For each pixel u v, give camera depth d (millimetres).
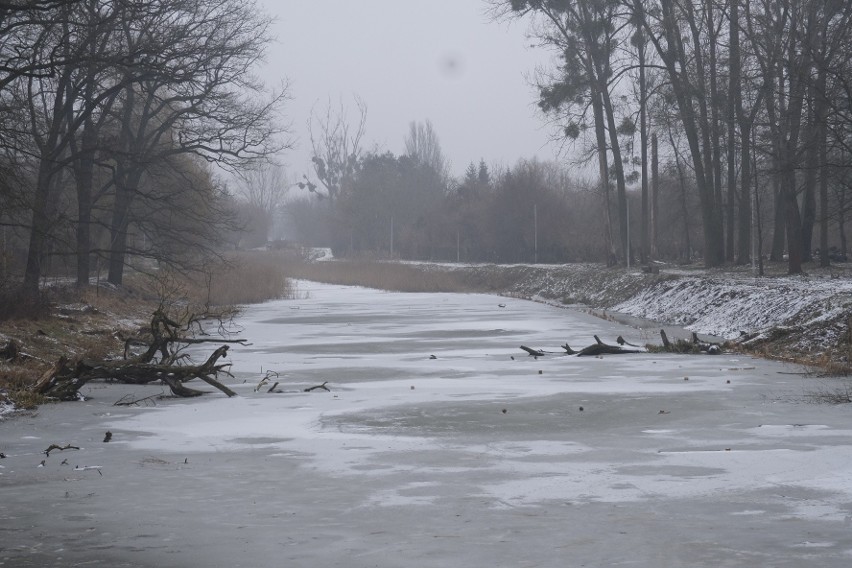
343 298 61562
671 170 73188
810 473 11484
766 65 47031
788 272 45250
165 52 38688
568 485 11109
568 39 60156
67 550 8727
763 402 17547
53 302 34469
